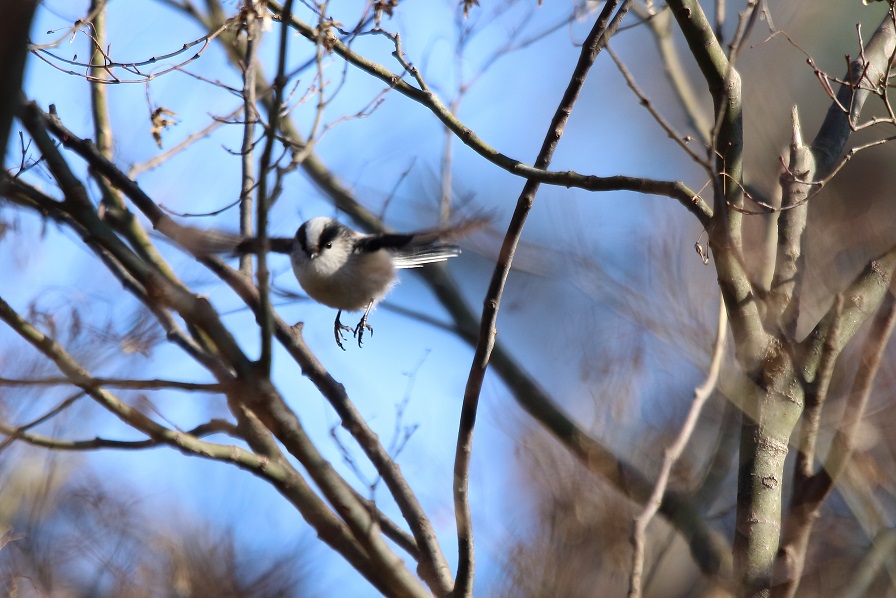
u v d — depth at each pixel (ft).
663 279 33.76
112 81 31.40
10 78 18.98
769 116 45.01
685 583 36.73
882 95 28.45
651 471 37.47
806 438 25.79
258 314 23.82
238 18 30.91
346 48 31.53
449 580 26.43
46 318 32.99
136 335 33.12
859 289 28.55
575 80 29.40
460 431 26.71
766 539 26.76
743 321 27.81
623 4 29.78
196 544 40.57
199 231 28.50
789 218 29.45
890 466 32.12
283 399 24.43
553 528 36.78
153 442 24.94
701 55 28.81
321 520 25.93
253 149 32.30
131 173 32.32
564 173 28.25
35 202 24.94
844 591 31.68
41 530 41.14
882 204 44.21
